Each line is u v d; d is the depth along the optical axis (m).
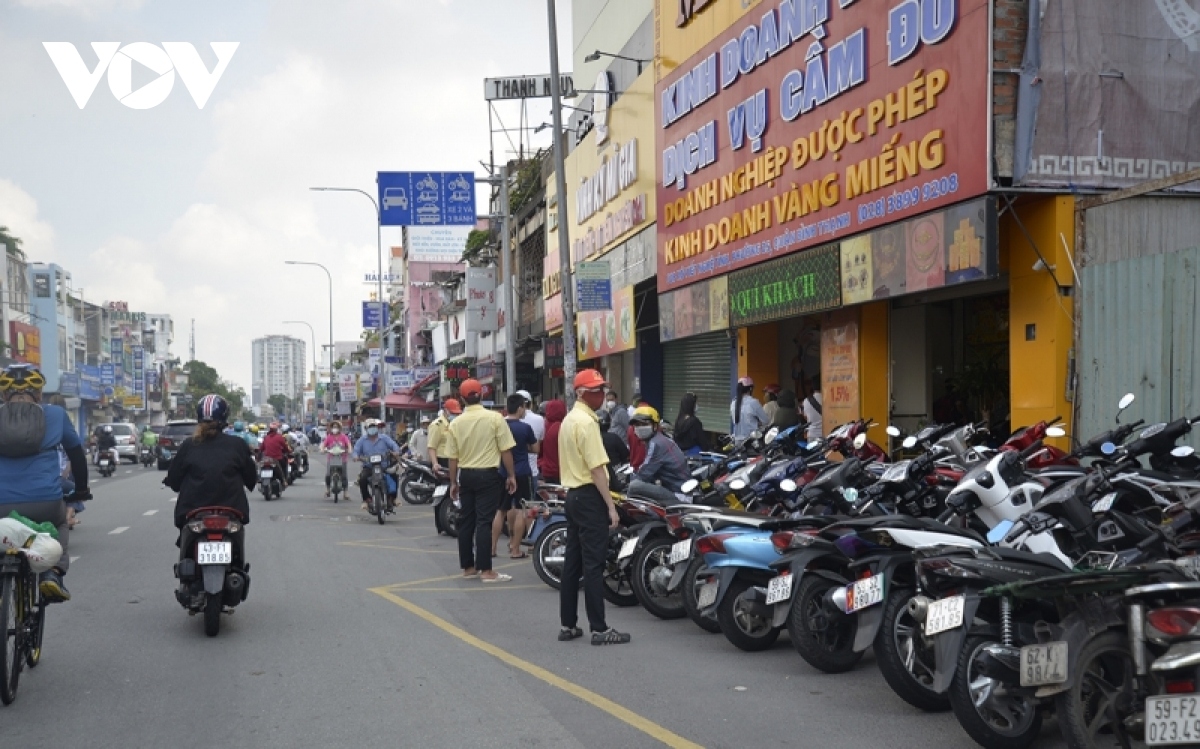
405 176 27.50
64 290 79.50
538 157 32.81
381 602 10.18
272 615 9.55
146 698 6.80
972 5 11.51
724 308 18.52
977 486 7.04
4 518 6.90
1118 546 6.21
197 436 8.67
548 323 31.23
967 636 5.39
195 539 8.42
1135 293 10.51
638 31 23.22
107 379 89.38
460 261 43.59
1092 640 4.79
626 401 27.88
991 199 11.29
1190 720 4.32
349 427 67.75
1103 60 11.34
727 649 8.06
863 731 5.91
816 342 18.67
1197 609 4.40
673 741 5.75
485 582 11.33
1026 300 11.66
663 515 9.37
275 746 5.79
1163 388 10.17
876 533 6.16
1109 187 11.37
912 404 15.90
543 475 12.86
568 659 7.75
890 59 13.18
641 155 22.58
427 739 5.84
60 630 8.95
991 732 5.34
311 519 18.98
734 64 17.80
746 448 11.87
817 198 15.17
